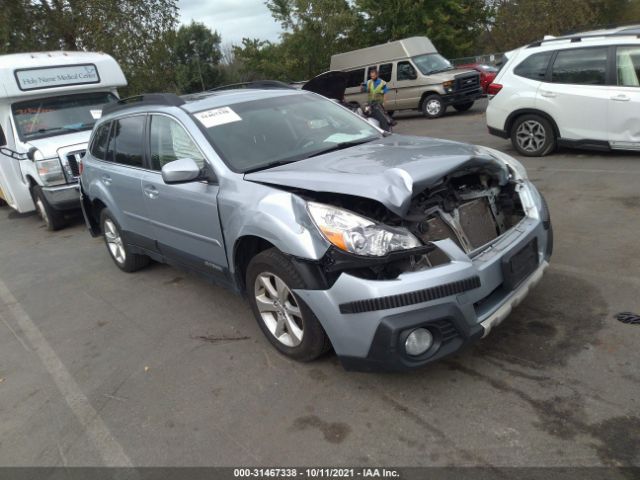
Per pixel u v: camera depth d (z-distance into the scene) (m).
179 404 3.23
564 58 7.57
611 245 4.59
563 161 7.70
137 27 17.00
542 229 3.41
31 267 6.73
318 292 2.86
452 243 2.81
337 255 2.74
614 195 5.89
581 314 3.54
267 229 3.07
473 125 13.23
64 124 8.52
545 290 3.94
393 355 2.66
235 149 3.76
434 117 16.20
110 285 5.56
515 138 8.37
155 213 4.46
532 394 2.84
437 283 2.64
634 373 2.88
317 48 27.62
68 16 16.17
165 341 4.08
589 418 2.61
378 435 2.71
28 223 9.63
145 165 4.55
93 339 4.33
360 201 2.97
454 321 2.69
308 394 3.12
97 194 5.40
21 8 15.74
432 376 3.12
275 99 4.43
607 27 8.91
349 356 2.86
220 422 3.00
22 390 3.71
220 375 3.47
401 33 29.27
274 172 3.40
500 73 8.43
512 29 33.72
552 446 2.47
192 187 3.83
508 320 3.59
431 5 30.23
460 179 3.55
